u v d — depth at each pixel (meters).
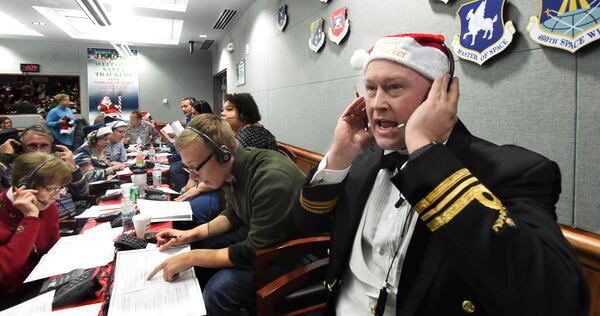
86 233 1.36
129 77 8.22
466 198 0.48
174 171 3.05
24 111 7.35
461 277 0.54
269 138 2.46
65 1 4.73
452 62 0.62
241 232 1.62
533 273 0.44
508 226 0.46
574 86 1.07
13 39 7.32
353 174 0.84
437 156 0.52
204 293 1.24
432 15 1.65
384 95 0.61
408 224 0.67
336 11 2.55
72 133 5.38
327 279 0.87
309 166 3.06
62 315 0.82
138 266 1.08
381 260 0.72
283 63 3.78
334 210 0.87
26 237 1.15
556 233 0.49
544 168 0.56
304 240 1.21
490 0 1.30
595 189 1.04
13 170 1.25
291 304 1.10
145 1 4.96
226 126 1.28
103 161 3.16
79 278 0.96
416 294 0.60
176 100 8.66
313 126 3.08
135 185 2.12
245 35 5.43
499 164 0.58
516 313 0.45
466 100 1.47
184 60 8.62
